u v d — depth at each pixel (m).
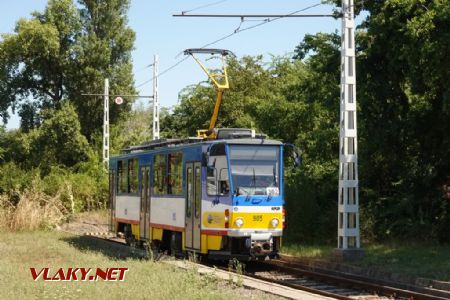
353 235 19.02
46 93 56.44
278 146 18.69
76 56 53.88
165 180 21.06
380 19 21.56
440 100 22.20
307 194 24.70
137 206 23.56
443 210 23.73
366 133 24.08
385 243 22.59
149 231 22.25
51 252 21.28
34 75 55.56
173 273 15.23
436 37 19.48
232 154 18.25
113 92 55.09
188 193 19.41
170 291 12.63
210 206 18.31
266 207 18.25
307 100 26.47
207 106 44.41
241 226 17.91
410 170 24.78
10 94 54.81
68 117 51.91
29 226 31.19
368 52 22.72
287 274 18.25
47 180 47.12
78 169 51.81
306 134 29.56
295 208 24.36
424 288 14.75
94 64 54.59
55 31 53.09
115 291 12.74
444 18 19.11
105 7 55.09
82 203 46.03
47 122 51.78
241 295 12.76
